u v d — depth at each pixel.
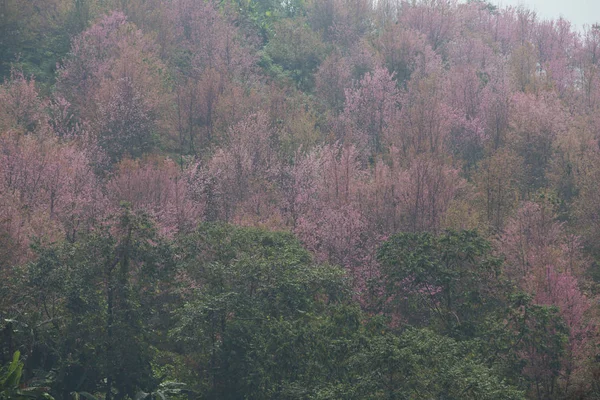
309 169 52.28
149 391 33.41
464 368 27.91
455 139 65.50
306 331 31.55
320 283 35.56
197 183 51.12
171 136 64.44
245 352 33.41
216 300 32.75
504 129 64.75
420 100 63.47
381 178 49.41
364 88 69.69
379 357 27.88
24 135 50.66
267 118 59.62
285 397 31.25
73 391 32.31
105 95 60.19
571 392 33.22
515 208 49.22
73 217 41.09
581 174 56.59
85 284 32.50
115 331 32.44
